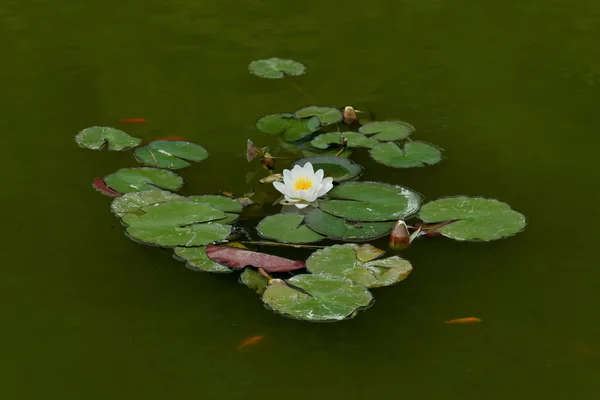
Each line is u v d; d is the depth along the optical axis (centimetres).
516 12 876
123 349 416
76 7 862
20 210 524
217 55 764
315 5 883
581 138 636
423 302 455
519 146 623
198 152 585
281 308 421
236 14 855
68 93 684
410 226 502
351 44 793
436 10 880
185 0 888
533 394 393
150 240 474
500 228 496
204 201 518
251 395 388
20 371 399
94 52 762
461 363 413
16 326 428
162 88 697
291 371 405
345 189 534
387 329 436
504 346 425
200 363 408
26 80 703
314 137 611
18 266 472
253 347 420
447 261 487
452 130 643
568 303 455
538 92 708
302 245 483
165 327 431
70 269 471
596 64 759
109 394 387
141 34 803
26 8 855
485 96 700
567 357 418
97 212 525
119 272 470
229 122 643
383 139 606
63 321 433
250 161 584
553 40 809
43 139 611
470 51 782
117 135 607
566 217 533
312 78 723
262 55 764
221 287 460
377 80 723
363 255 469
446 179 575
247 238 491
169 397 385
